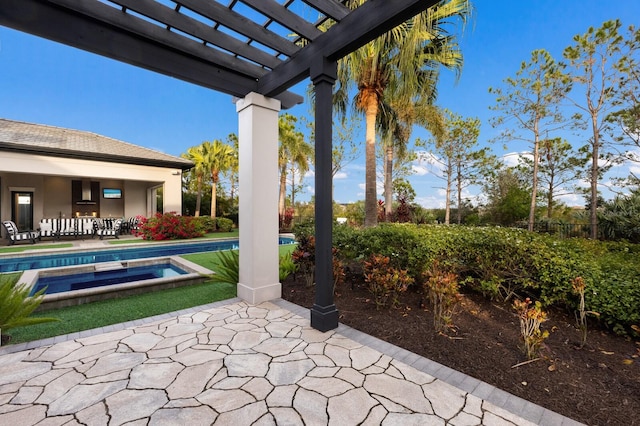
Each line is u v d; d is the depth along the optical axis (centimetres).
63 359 251
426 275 376
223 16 280
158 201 2019
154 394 204
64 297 384
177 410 188
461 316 342
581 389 209
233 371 233
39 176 1276
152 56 311
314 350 268
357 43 271
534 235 432
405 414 185
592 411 187
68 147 1098
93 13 266
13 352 262
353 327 320
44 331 312
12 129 1120
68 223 1158
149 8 269
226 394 205
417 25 573
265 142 411
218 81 365
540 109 1079
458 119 1515
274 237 424
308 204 2352
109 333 303
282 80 357
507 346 271
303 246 512
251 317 349
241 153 420
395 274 362
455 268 408
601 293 292
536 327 251
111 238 1188
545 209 1480
